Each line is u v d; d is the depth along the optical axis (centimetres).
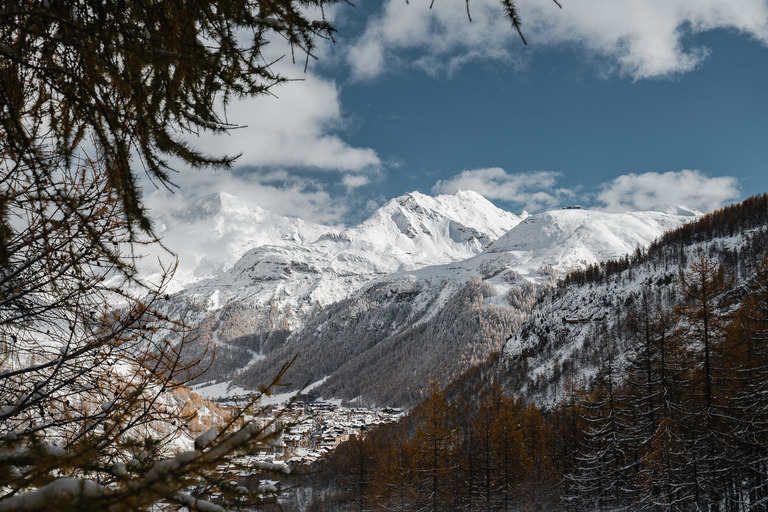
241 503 207
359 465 4362
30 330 359
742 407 1972
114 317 342
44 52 269
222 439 186
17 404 321
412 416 7425
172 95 282
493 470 3497
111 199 297
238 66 286
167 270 339
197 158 254
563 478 3438
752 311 2019
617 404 2900
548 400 8956
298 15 288
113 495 164
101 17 260
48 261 306
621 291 12544
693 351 2186
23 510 148
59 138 294
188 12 275
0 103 235
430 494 3378
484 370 12506
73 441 284
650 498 2298
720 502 2361
